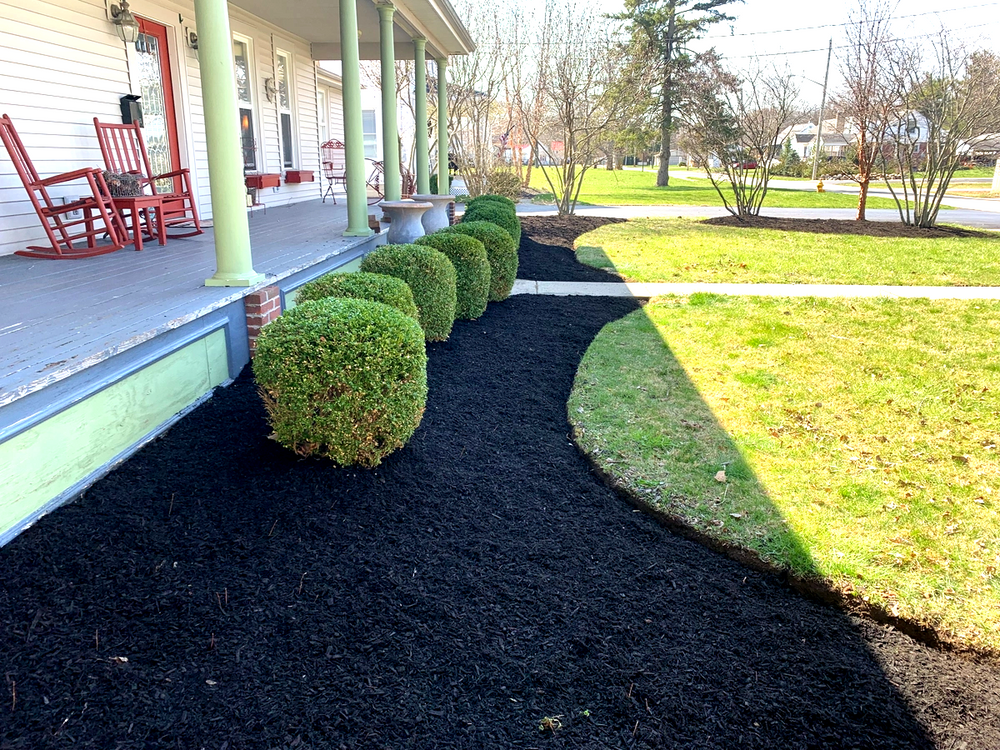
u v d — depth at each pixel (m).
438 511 2.87
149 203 5.60
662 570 2.64
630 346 5.56
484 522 2.84
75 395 2.61
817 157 32.59
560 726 1.88
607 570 2.61
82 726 1.75
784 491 3.22
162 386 3.26
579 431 3.84
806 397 4.44
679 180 33.81
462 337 5.59
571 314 6.61
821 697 2.06
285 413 2.88
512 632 2.23
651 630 2.30
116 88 6.32
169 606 2.18
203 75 3.82
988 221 15.27
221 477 2.89
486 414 4.00
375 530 2.68
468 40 11.41
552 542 2.76
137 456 3.01
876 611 2.46
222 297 3.76
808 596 2.58
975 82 12.38
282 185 10.85
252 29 9.28
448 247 5.91
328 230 7.43
